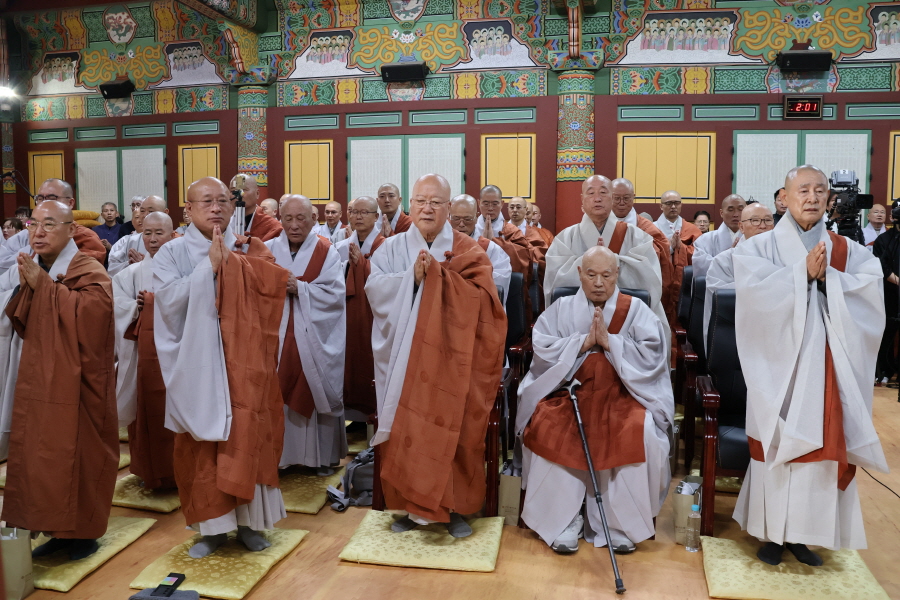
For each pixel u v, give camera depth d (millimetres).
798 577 2771
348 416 4617
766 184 8562
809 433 2697
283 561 3008
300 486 3811
